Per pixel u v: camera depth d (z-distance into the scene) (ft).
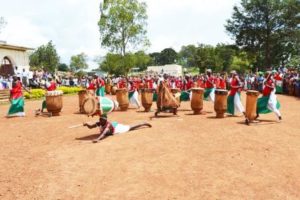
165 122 42.22
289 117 45.83
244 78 114.62
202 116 47.26
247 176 22.93
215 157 26.84
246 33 190.60
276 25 188.85
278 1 184.03
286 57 196.95
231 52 220.64
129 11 137.49
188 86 71.31
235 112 46.65
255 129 36.99
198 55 212.43
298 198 19.75
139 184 21.93
